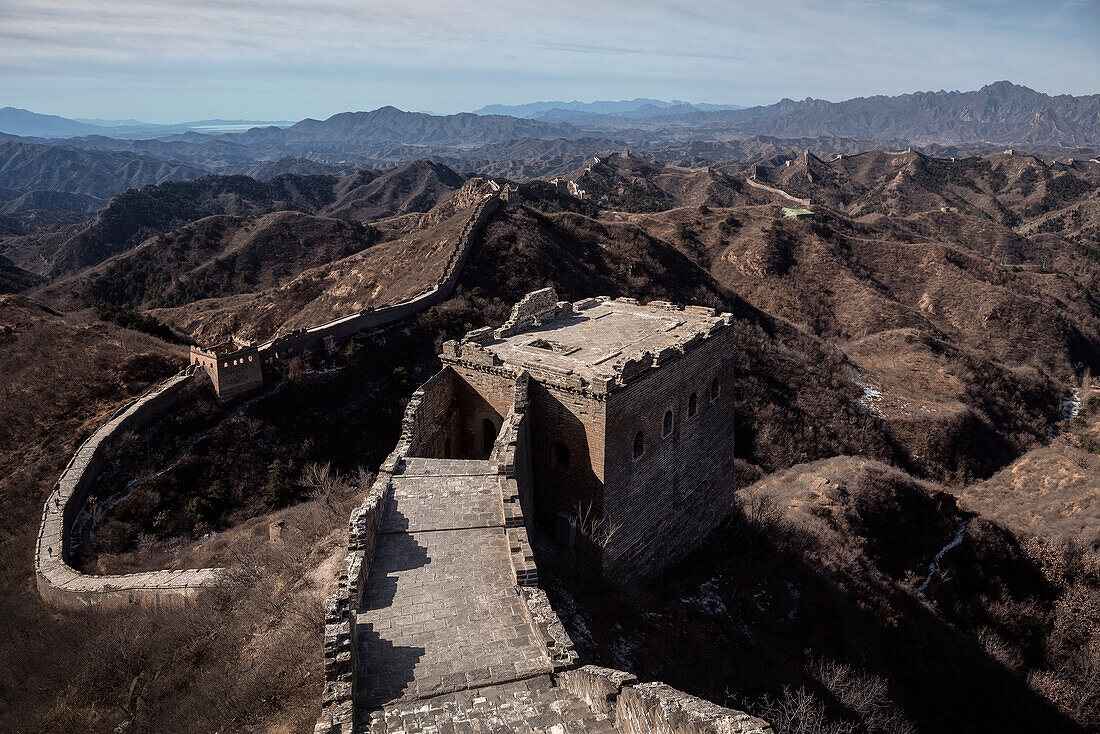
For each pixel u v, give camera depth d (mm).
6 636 26203
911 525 44156
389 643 14578
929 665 32281
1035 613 39656
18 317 55125
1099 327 120312
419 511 19562
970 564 42594
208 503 41781
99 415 45531
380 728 12359
